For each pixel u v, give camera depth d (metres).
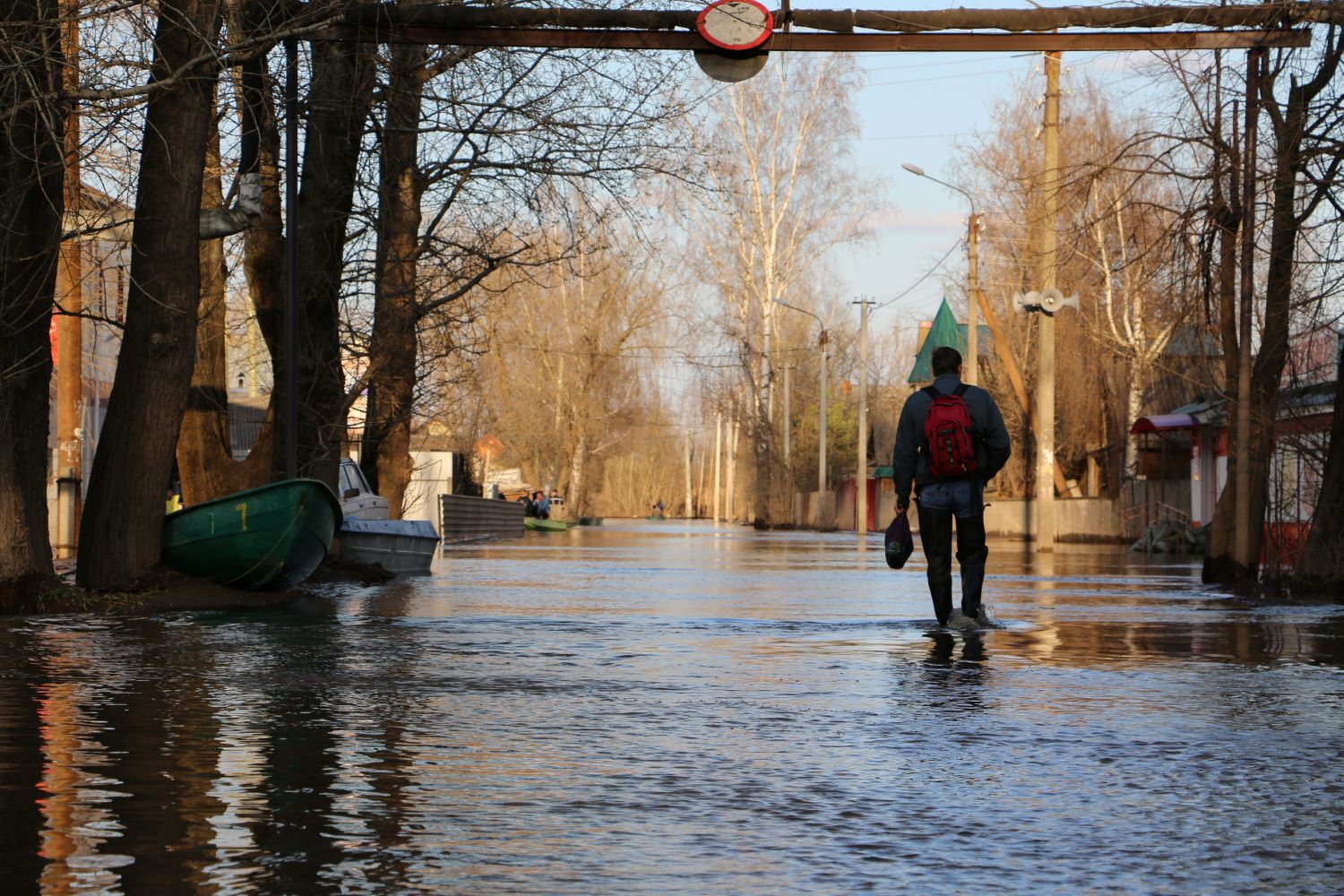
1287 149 22.14
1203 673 11.83
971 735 8.67
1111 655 13.23
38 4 16.88
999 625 16.36
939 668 12.15
